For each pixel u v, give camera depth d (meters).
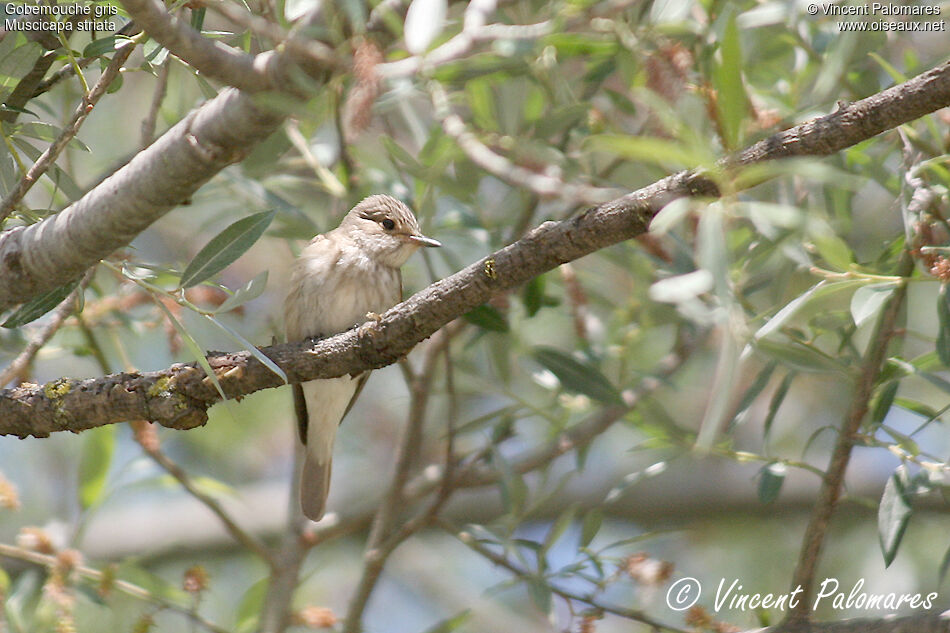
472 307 7.28
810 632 8.09
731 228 8.87
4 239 7.52
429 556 16.59
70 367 14.78
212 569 15.93
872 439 8.19
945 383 8.04
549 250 6.93
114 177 7.13
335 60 7.16
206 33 7.80
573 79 11.40
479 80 10.23
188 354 14.09
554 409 11.80
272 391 16.22
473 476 11.00
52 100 11.77
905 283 7.70
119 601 12.72
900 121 6.20
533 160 10.23
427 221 10.99
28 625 10.72
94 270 9.12
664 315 11.53
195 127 6.88
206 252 7.21
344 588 16.22
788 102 9.86
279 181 11.38
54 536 10.59
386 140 10.21
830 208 9.61
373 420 16.75
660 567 9.49
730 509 15.54
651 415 10.72
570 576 9.71
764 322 8.78
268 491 16.47
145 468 11.10
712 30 9.20
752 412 15.51
